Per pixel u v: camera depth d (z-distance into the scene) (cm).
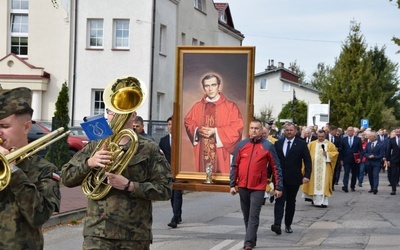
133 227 497
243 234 1068
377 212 1413
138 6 2917
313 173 1512
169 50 3145
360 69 5275
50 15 2967
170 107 3188
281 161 1084
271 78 7669
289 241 1010
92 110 2944
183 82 1130
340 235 1077
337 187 2162
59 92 2686
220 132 1116
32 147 348
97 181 493
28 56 2991
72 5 2945
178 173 1130
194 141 1127
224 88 1113
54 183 374
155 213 1315
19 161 354
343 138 2008
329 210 1450
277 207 1075
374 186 1933
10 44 3028
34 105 2938
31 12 2981
